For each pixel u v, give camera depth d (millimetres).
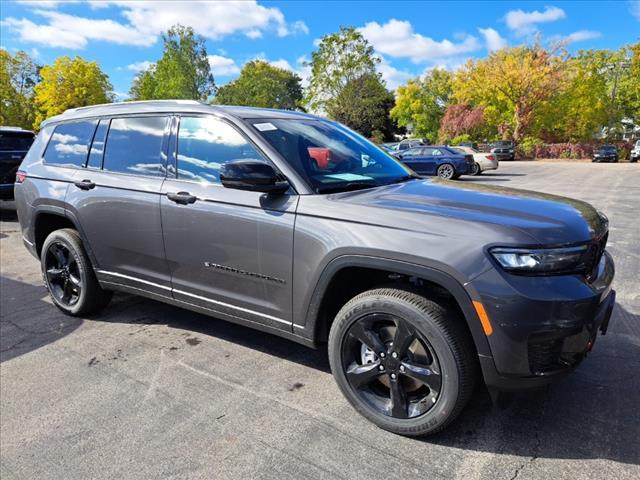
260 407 2711
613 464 2176
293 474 2164
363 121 40375
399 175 3199
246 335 3711
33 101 52500
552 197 2732
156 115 3398
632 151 34125
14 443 2447
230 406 2730
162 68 52094
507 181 17984
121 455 2330
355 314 2424
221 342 3586
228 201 2838
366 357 2510
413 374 2307
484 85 40406
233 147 2943
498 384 2145
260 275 2762
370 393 2529
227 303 2994
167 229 3156
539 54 37594
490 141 43688
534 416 2555
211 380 3029
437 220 2229
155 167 3311
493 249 2061
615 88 44156
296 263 2578
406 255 2191
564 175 20781
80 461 2297
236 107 3289
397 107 53250
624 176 19641
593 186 15258
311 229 2500
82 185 3662
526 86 37906
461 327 2223
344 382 2553
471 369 2197
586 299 2064
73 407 2756
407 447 2336
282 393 2857
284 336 2795
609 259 2639
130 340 3650
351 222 2391
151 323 3979
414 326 2246
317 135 3213
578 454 2252
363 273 2564
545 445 2320
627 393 2758
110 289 3754
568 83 37812
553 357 2109
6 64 51031
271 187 2580
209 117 3107
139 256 3416
